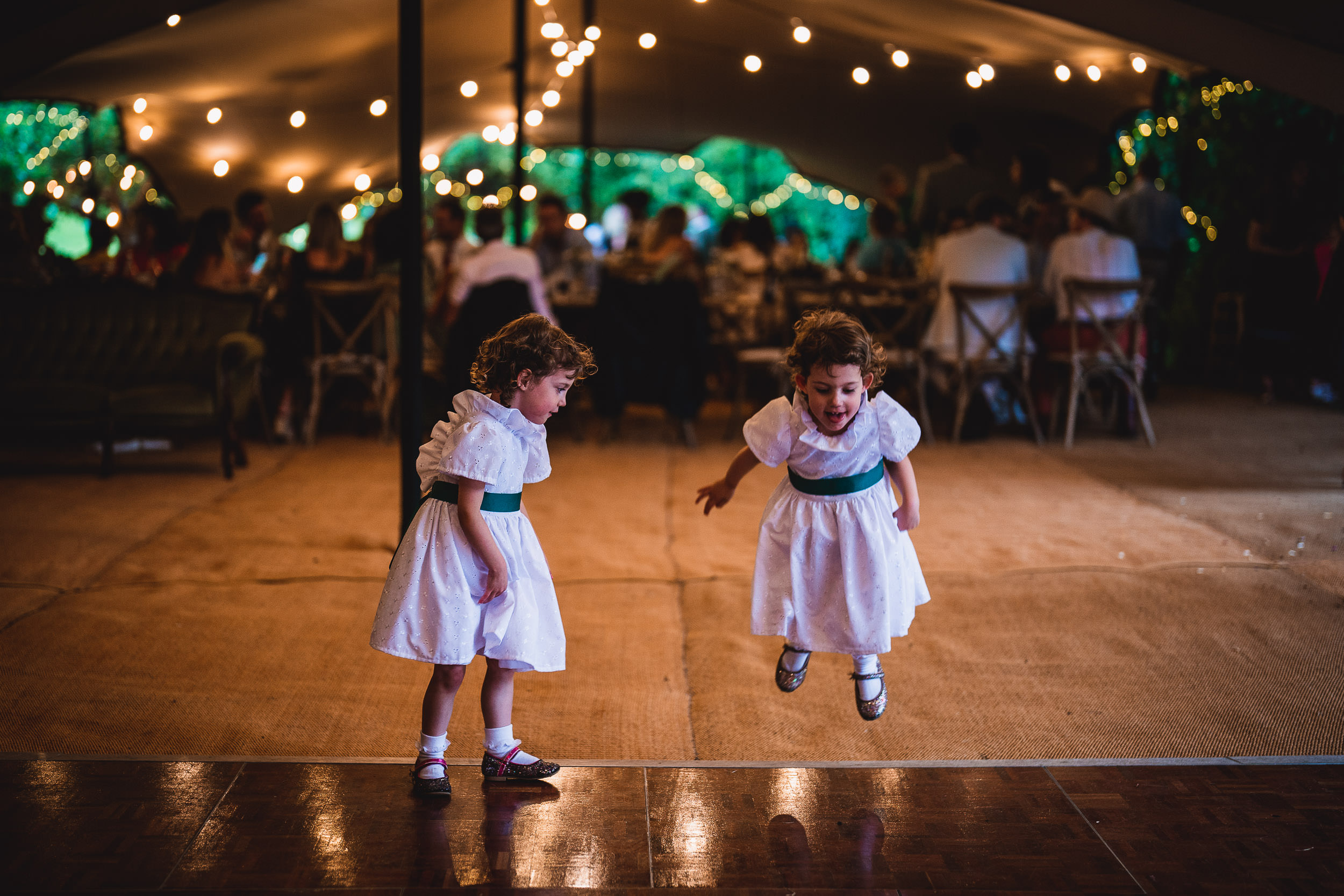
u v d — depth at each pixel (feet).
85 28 16.83
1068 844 7.47
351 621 11.82
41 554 13.83
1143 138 31.17
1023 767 8.62
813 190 52.70
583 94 31.63
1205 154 29.68
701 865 7.16
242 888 6.79
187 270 21.03
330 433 23.52
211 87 25.94
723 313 27.63
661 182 56.95
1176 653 10.96
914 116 32.81
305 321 22.20
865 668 8.79
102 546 14.26
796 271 25.95
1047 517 16.17
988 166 32.91
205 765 8.45
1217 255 29.66
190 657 10.70
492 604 7.82
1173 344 31.27
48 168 31.81
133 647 10.91
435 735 8.05
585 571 13.74
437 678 7.90
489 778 8.34
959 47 28.04
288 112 28.09
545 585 8.11
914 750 8.95
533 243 27.99
